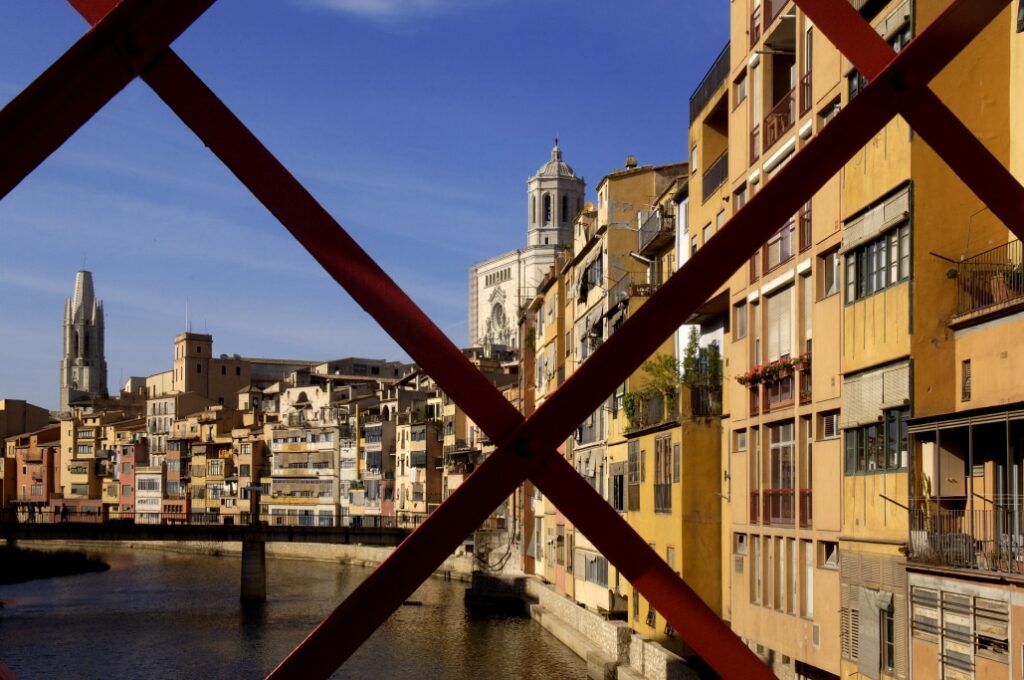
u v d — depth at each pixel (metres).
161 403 171.62
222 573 107.06
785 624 27.30
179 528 84.69
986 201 9.25
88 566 114.12
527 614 66.25
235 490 151.88
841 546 23.72
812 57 26.20
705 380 35.81
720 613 34.47
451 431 112.06
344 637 8.45
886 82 9.10
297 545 124.94
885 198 21.94
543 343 72.62
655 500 38.16
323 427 140.25
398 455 125.06
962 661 18.77
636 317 8.88
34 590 89.44
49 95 8.26
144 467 166.00
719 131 36.47
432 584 87.62
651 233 45.31
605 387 8.87
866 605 22.36
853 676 22.98
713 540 34.81
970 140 9.18
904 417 21.06
